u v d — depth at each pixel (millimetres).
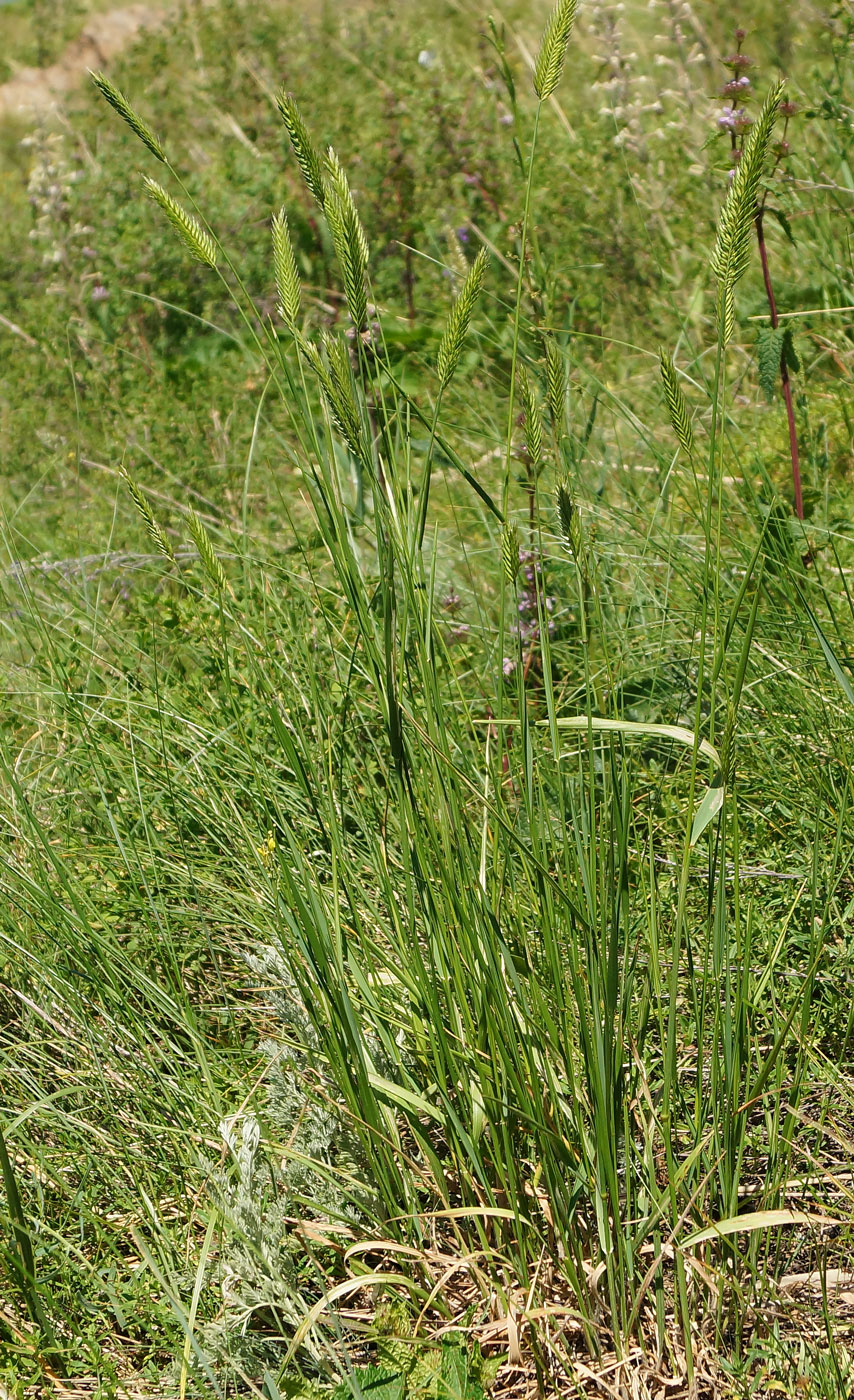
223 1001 2588
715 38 6535
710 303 4961
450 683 2656
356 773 2736
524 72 7254
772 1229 1965
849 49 5289
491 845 2131
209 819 2836
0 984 2645
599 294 5438
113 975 2430
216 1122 2176
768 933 2373
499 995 1812
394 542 1788
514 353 1724
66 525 4887
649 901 1915
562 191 6082
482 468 4223
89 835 3020
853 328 4520
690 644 2969
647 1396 1787
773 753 2768
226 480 4863
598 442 3957
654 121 6445
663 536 3307
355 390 1719
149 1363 1950
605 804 1842
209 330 6402
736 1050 1794
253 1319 1993
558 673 3229
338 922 1940
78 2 14094
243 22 10211
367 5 10391
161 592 4262
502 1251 1990
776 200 4914
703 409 4086
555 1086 1920
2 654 3777
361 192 6582
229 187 7289
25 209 9414
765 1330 1837
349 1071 1981
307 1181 2066
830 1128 2088
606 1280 1896
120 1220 2205
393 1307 1937
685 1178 1862
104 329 6617
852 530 3539
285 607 3336
